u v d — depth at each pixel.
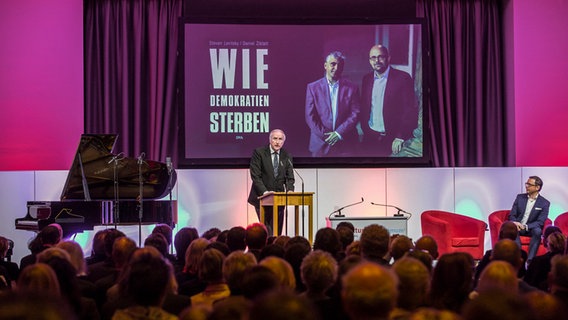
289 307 1.57
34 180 9.89
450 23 11.07
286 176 9.20
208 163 10.50
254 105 10.55
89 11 10.72
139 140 10.72
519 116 10.88
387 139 10.66
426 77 10.72
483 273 3.03
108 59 10.70
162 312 2.69
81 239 10.02
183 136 10.49
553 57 10.95
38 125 10.36
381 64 10.67
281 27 10.58
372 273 2.03
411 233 10.41
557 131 10.94
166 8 10.77
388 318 2.06
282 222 9.07
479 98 11.03
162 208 8.42
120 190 8.62
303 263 3.15
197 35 10.53
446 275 2.98
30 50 10.36
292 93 10.59
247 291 2.72
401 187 10.41
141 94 10.76
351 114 10.62
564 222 9.72
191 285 4.18
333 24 10.62
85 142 8.26
